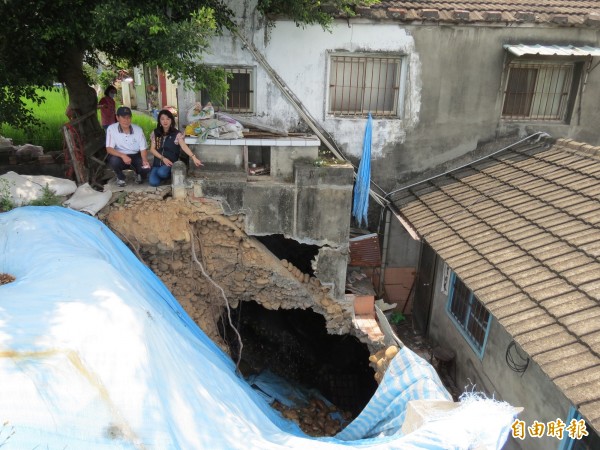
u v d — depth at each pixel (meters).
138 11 6.74
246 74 9.25
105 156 9.59
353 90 9.56
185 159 8.82
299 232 8.38
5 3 6.85
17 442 3.71
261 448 5.01
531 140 9.95
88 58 11.98
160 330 5.60
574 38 9.29
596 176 7.64
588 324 5.24
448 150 9.95
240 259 8.57
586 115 9.84
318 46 9.05
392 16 8.82
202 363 6.10
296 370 10.19
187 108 9.23
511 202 8.06
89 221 7.13
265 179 8.30
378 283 10.54
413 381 5.83
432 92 9.52
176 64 6.92
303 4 8.20
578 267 6.04
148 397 4.44
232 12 8.43
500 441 4.49
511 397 6.78
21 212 6.99
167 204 7.95
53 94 18.69
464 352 8.38
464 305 8.42
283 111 9.41
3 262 6.28
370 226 10.34
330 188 8.14
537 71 9.70
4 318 4.64
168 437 4.37
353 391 9.90
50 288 5.29
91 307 5.00
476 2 9.79
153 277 7.38
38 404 3.95
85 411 4.12
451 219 8.33
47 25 7.40
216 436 4.91
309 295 8.86
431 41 9.18
